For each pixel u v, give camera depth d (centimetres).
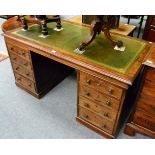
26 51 179
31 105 206
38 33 186
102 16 149
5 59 292
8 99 214
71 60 142
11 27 224
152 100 138
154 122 149
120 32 224
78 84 155
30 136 172
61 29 195
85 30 192
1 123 185
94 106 158
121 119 166
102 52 150
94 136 172
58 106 205
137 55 147
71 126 182
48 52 154
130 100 172
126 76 125
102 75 132
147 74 129
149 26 288
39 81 205
